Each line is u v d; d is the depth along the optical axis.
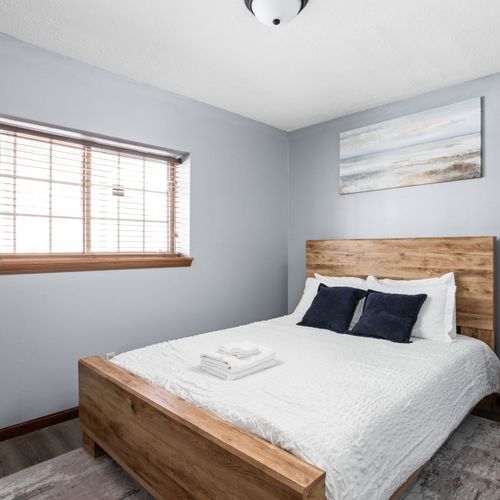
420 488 1.74
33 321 2.34
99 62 2.48
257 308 3.70
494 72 2.62
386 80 2.74
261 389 1.63
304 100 3.12
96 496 1.71
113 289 2.70
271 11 1.78
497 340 2.66
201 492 1.32
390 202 3.20
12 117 2.24
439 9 1.91
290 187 4.00
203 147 3.22
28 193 2.41
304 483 1.01
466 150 2.76
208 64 2.50
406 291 2.79
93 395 1.98
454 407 1.97
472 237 2.66
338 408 1.45
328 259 3.51
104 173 2.77
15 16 1.98
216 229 3.34
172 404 1.53
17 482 1.81
